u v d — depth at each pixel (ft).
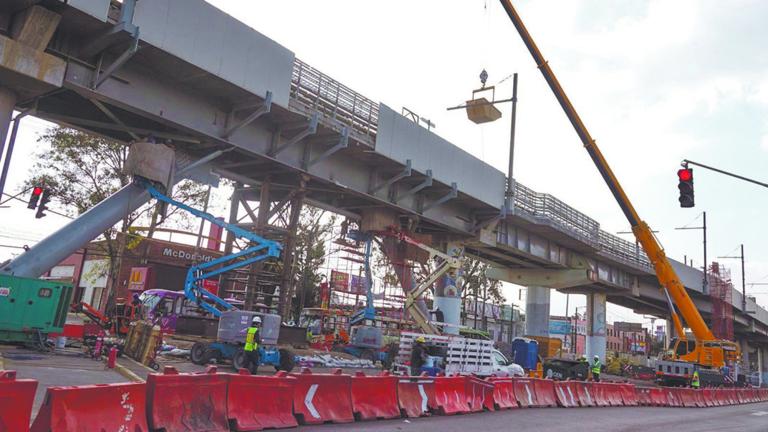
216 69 66.18
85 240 63.62
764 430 52.75
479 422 43.09
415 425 38.68
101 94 61.62
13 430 18.85
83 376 43.83
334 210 108.47
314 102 80.79
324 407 36.01
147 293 89.71
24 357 51.24
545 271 164.04
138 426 24.93
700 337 119.34
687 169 59.82
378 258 162.09
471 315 231.71
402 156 94.73
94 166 105.09
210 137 72.74
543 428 42.55
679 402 84.94
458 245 123.85
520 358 106.52
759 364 383.45
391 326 102.22
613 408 68.44
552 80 106.01
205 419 28.45
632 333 424.87
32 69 54.44
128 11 57.67
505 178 123.24
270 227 88.43
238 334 59.77
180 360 63.62
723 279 189.88
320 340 108.58
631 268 180.86
